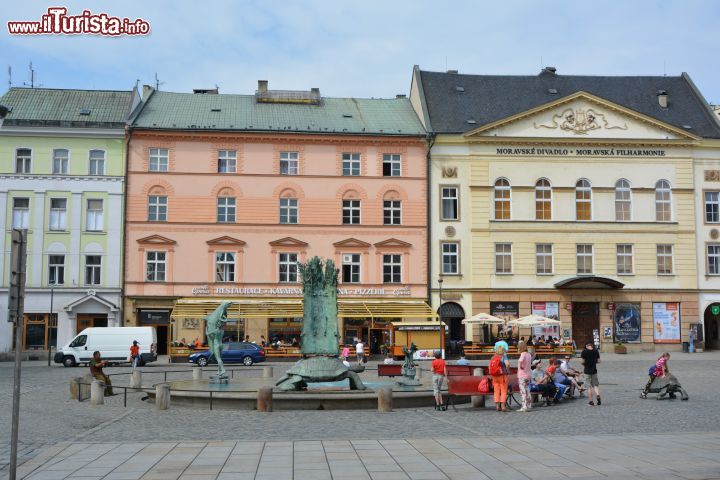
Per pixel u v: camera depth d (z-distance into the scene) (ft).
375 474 43.39
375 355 183.93
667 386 87.20
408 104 213.25
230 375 122.21
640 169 197.36
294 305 182.29
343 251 188.96
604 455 48.73
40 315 180.75
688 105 210.18
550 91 211.00
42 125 183.11
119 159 185.57
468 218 192.34
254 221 187.11
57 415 71.67
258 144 189.06
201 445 53.11
